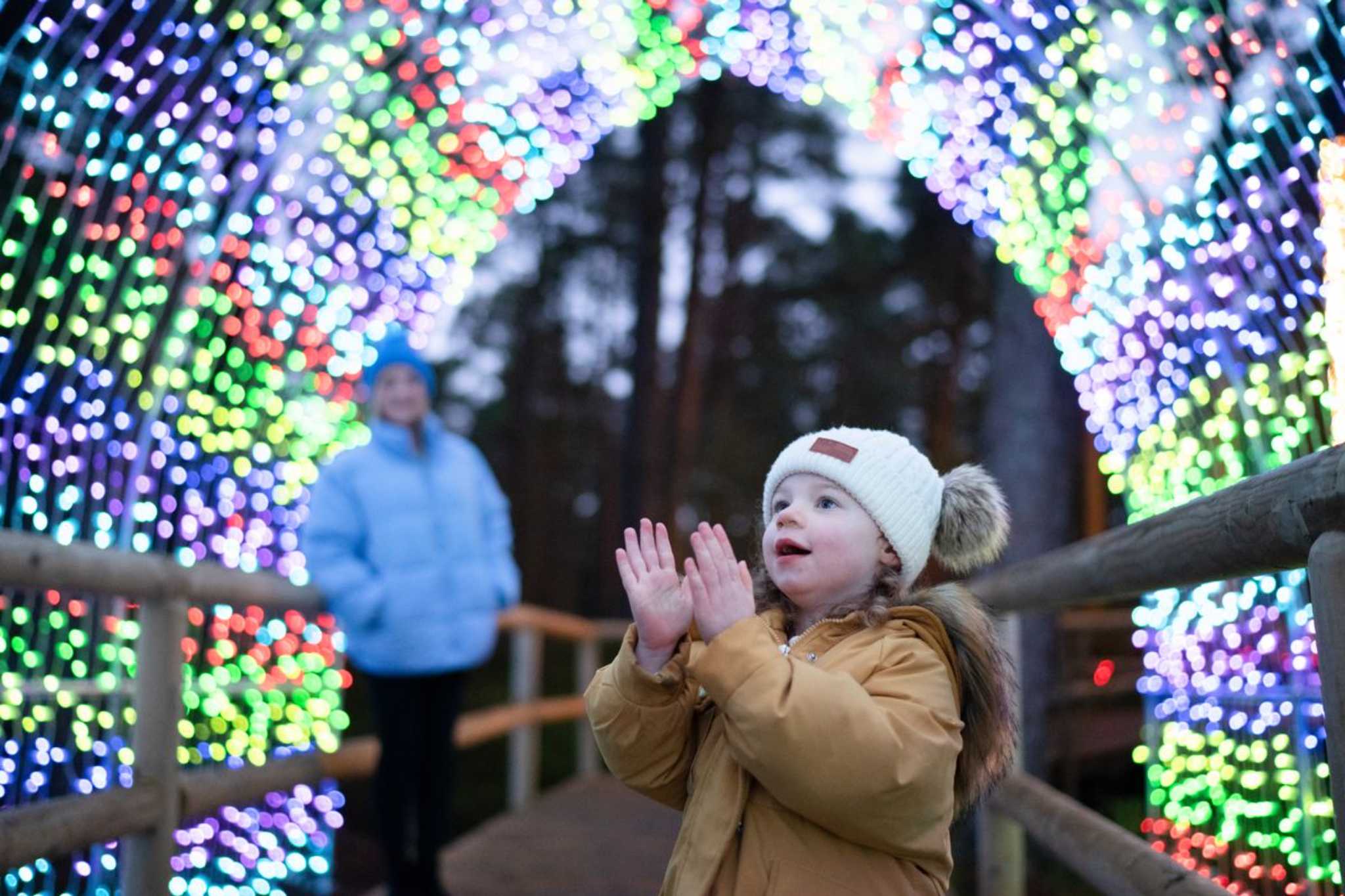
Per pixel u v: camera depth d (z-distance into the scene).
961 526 1.90
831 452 1.80
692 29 3.90
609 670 1.82
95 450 2.96
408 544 3.65
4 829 1.97
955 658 1.74
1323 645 1.25
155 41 2.80
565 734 14.38
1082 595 2.33
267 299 3.59
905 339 20.61
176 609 2.69
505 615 5.61
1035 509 6.05
